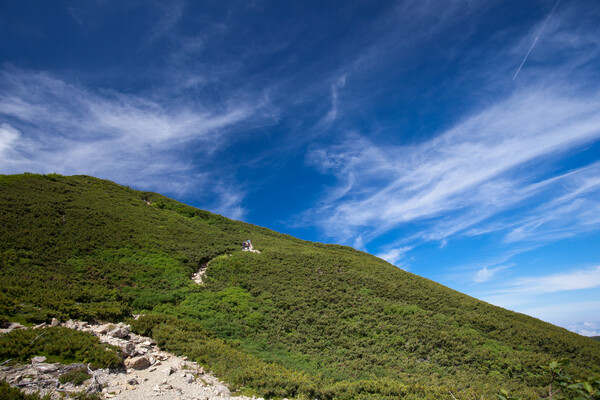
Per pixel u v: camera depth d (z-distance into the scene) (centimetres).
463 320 2575
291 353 1886
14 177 3725
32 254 2228
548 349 2234
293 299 2673
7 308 1333
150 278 2564
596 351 2331
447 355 2020
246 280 3011
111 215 3616
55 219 2947
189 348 1487
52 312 1415
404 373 1738
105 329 1430
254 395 1147
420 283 3591
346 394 1253
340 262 3925
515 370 1891
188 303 2336
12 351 1033
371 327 2352
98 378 1034
